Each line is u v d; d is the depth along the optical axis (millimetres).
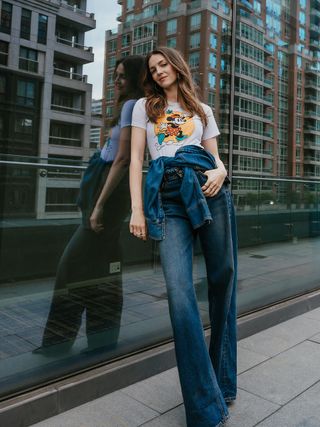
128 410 2357
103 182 2910
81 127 2760
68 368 2582
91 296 2867
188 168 2053
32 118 2531
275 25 4242
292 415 2334
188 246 2080
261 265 4188
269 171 4203
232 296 2391
